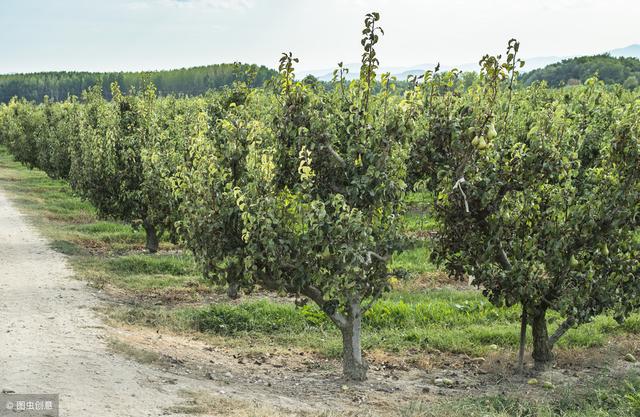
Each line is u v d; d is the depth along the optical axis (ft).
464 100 31.42
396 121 28.48
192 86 318.86
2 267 52.39
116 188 63.36
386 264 30.45
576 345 38.34
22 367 25.90
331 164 29.04
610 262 30.17
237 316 42.11
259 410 24.00
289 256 27.58
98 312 39.73
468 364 35.27
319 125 28.78
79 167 83.41
